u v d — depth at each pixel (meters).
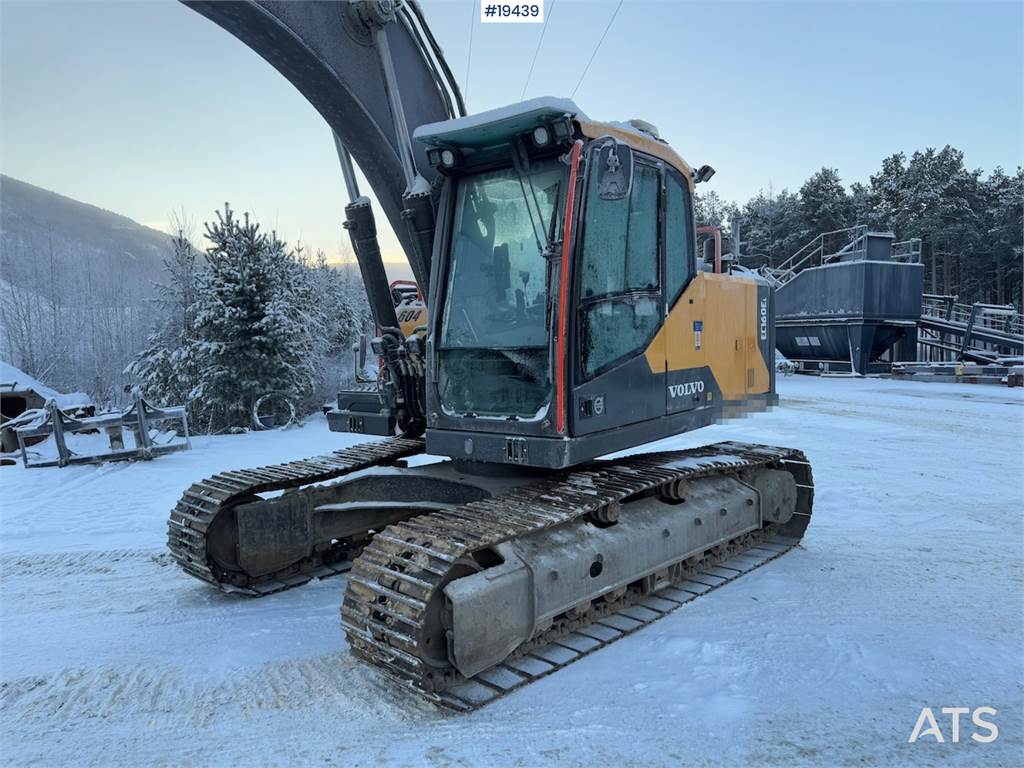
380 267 4.93
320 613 4.63
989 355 23.52
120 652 4.02
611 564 4.05
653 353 4.55
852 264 22.47
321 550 5.49
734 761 2.91
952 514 6.96
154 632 4.31
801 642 4.03
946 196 48.31
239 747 3.05
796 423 13.18
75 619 4.54
